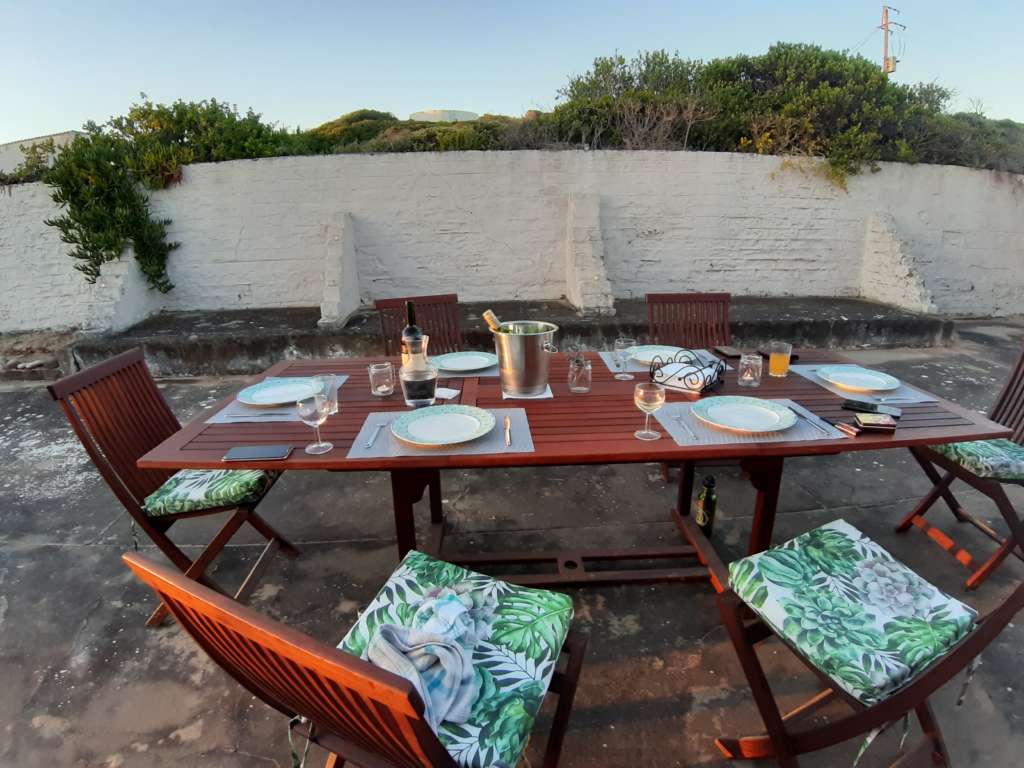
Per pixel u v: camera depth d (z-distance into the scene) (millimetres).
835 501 2889
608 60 7988
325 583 2322
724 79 7574
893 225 6086
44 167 6031
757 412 1845
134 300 5359
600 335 5035
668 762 1580
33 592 2281
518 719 1184
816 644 1365
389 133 9141
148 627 2092
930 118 6742
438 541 2492
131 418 2178
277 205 5672
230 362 4875
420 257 5922
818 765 1575
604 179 5859
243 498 2068
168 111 5852
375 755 1177
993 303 6961
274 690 1138
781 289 6379
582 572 2301
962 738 1640
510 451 1599
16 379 4801
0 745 1640
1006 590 2236
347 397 2115
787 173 6012
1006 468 2119
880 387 2082
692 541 2453
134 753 1616
